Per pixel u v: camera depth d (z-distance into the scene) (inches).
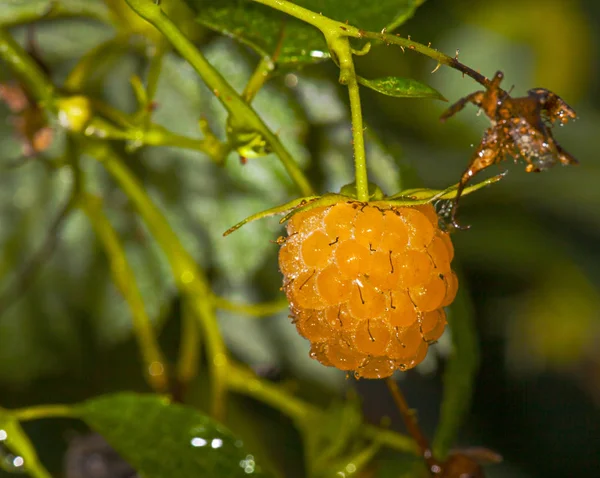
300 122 9.4
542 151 7.4
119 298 10.1
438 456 8.7
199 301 9.4
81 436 9.9
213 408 9.5
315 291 7.6
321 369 10.2
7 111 9.8
